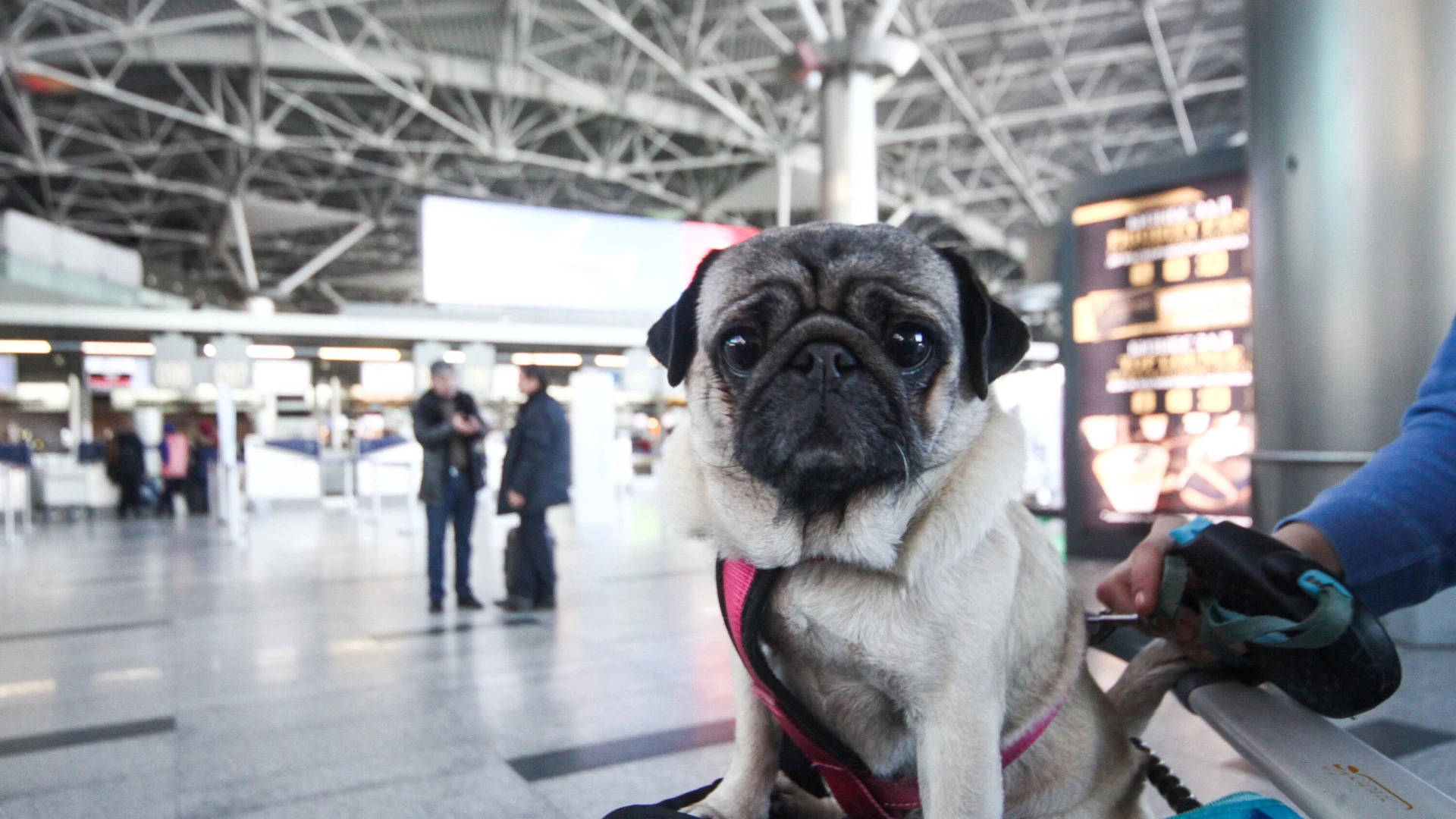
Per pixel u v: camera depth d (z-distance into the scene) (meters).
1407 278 4.18
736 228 28.73
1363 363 4.30
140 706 3.96
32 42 25.09
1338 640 1.05
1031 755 1.46
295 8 24.91
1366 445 4.30
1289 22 4.50
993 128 36.56
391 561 9.14
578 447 13.14
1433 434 1.23
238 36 27.80
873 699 1.33
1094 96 35.50
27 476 13.40
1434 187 4.11
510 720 3.66
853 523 1.22
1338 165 4.33
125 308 18.44
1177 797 1.47
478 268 25.81
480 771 3.07
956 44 29.56
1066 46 31.55
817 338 1.19
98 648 5.17
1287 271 4.56
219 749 3.35
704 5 27.08
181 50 27.58
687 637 5.22
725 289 1.32
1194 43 30.06
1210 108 37.91
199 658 4.87
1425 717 3.29
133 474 16.50
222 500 14.05
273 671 4.56
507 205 26.11
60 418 20.61
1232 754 3.00
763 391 1.21
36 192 43.53
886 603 1.23
